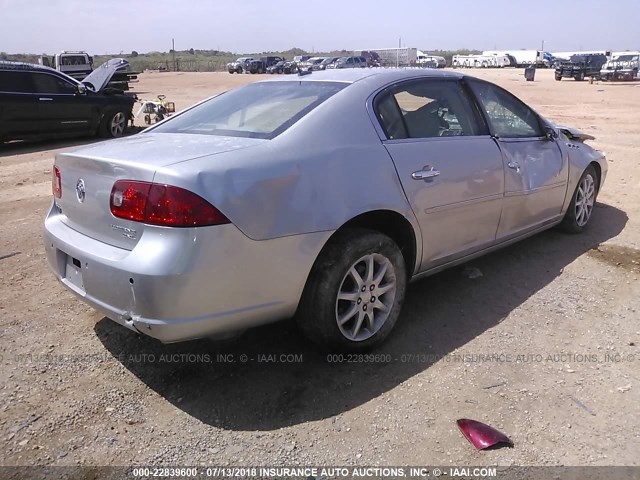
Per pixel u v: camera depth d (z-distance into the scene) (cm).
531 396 307
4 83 1173
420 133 379
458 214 392
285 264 297
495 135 433
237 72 5947
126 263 275
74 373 331
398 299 360
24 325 387
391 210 340
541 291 436
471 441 272
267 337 372
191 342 366
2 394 310
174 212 268
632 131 1314
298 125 326
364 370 333
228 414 296
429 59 5756
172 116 419
